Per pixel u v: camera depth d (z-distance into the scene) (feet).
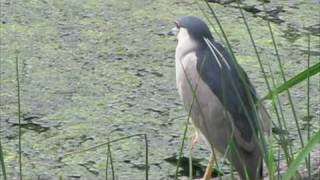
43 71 37.93
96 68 38.52
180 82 27.27
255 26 44.60
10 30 42.45
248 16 46.06
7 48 40.27
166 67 38.96
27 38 41.60
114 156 29.99
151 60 39.68
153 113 34.01
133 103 34.94
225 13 46.37
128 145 30.89
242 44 41.88
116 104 34.78
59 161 29.48
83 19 44.57
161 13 45.93
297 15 46.70
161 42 41.98
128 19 44.86
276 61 39.91
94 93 35.83
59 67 38.42
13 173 27.94
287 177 13.80
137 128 32.53
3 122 32.65
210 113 25.88
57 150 30.42
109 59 39.65
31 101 34.76
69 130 32.17
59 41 41.52
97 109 34.22
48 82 36.78
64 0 47.34
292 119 33.42
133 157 29.91
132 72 38.24
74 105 34.55
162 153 30.37
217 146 25.90
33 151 30.25
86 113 33.83
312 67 13.67
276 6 48.03
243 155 23.82
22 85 36.32
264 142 16.67
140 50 40.83
